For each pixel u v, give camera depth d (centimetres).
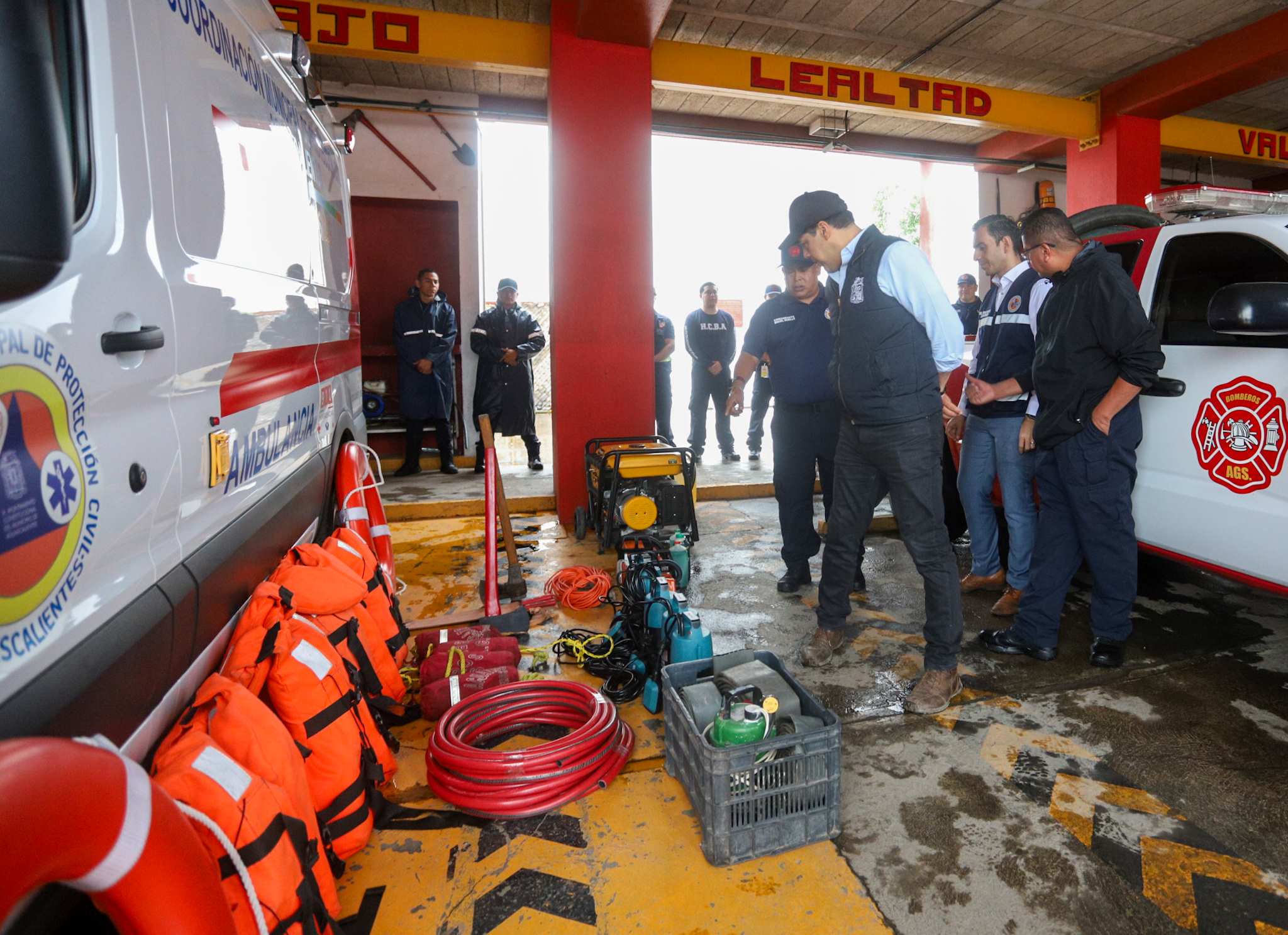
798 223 254
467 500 570
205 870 94
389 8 553
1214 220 292
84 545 100
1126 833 193
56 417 94
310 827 151
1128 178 788
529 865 183
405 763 229
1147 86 741
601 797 211
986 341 334
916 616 347
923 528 250
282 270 220
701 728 201
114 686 107
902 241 240
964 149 952
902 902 170
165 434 129
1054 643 296
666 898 172
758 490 613
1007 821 198
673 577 341
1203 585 382
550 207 521
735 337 746
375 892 174
